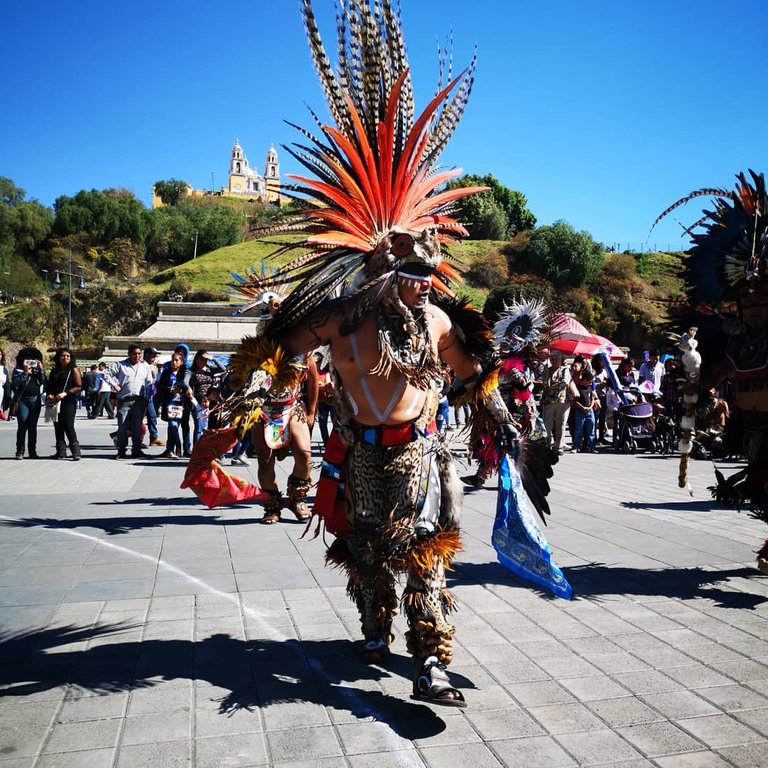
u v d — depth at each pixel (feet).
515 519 12.14
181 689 10.58
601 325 175.22
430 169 11.46
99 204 302.04
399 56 11.22
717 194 15.93
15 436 52.95
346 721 9.66
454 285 12.83
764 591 15.29
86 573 16.38
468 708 10.03
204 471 12.81
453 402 12.23
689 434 16.51
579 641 12.48
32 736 9.18
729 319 15.93
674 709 9.99
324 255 10.95
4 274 272.92
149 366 40.27
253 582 15.75
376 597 11.35
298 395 21.77
